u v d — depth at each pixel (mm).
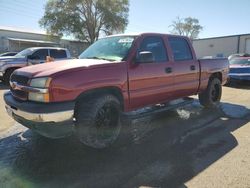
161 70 5449
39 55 13227
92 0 48844
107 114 4578
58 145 4727
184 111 7176
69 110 3977
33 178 3656
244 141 4988
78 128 4297
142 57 4895
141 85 5043
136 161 4172
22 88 4172
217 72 7449
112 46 5320
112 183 3543
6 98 4578
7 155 4344
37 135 5184
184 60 6199
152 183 3547
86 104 4293
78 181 3584
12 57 13070
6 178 3654
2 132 5430
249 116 6719
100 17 50438
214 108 7516
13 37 47062
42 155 4344
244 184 3502
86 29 50281
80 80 4105
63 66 4273
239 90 11406
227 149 4617
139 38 5207
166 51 5742
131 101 4938
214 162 4125
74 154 4387
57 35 49875
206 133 5453
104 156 4336
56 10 49406
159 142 4961
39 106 3889
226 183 3525
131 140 5043
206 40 42344
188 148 4676
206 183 3529
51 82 3891
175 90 5906
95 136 4375
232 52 39844
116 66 4621
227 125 5977
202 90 6984
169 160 4207
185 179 3641
